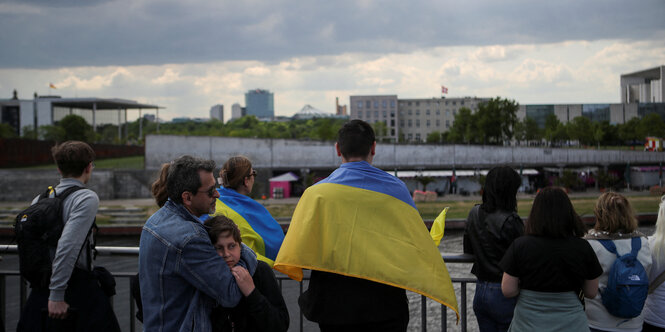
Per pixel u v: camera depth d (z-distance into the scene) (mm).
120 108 127125
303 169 56844
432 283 2602
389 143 60344
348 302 2641
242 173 3516
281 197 51250
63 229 3086
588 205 37031
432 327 10109
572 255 2760
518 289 2912
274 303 2562
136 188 51875
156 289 2330
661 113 147625
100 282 3340
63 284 2988
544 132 126938
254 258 2580
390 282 2566
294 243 2660
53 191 3260
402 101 177375
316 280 2750
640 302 3078
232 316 2508
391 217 2682
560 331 2756
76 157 3225
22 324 3160
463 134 113312
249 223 3324
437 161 60812
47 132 93688
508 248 2990
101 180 50656
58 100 124125
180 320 2324
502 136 97938
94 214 3152
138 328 9469
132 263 17031
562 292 2797
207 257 2311
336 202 2680
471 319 10461
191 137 55500
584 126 115375
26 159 58312
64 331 3068
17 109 125438
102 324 3244
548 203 2832
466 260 3445
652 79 179500
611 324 3234
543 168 62406
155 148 54406
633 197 45594
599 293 3258
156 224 2396
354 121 2873
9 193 49031
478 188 57219
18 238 3107
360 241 2619
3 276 3898
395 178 2848
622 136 113688
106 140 114312
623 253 3182
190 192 2414
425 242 2703
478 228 3275
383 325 2654
